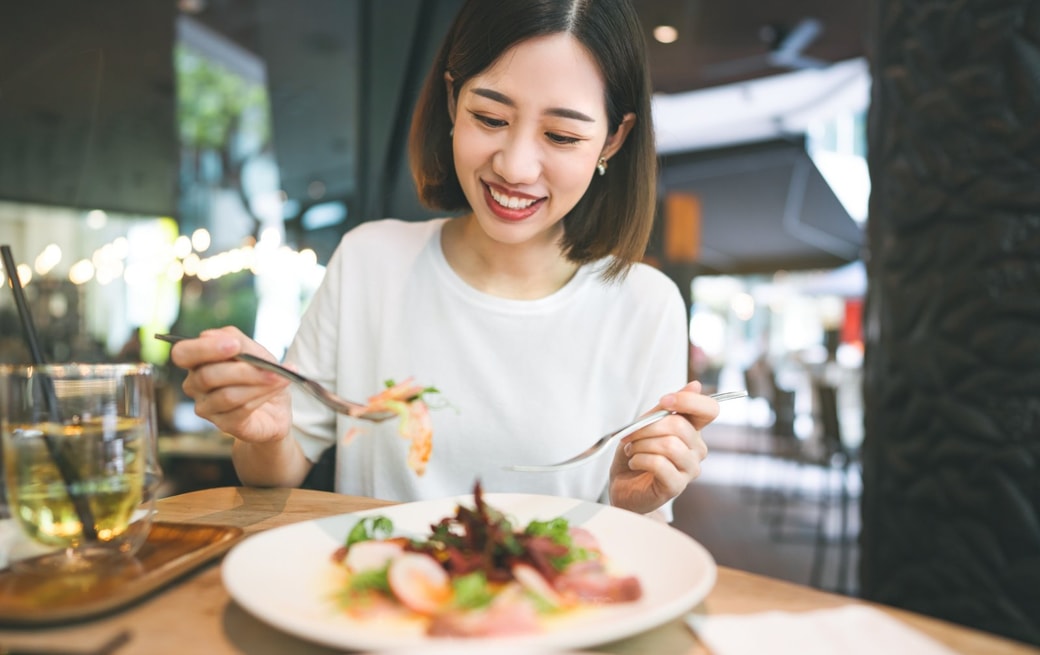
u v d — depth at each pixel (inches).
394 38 125.0
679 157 423.2
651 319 61.1
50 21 204.1
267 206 252.7
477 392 58.5
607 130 51.9
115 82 223.8
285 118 201.6
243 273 252.5
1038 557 75.8
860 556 98.3
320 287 63.6
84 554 33.9
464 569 30.8
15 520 33.5
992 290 77.2
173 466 167.5
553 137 47.9
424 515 40.7
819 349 398.6
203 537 37.9
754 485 274.7
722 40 263.4
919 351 85.0
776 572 166.9
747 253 484.4
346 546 34.6
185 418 206.7
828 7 233.1
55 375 32.8
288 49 192.2
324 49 185.8
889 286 89.6
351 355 61.3
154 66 221.8
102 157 241.3
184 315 261.4
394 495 59.1
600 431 60.3
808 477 293.0
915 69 84.0
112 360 245.9
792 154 402.6
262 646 26.8
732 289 629.9
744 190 433.1
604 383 60.5
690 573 31.2
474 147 48.8
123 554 34.6
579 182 49.6
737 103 340.5
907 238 86.4
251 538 33.0
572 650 25.0
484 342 59.2
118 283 257.6
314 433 59.9
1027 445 75.6
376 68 129.1
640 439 44.3
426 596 28.6
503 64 46.4
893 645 26.8
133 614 29.0
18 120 222.5
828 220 429.7
